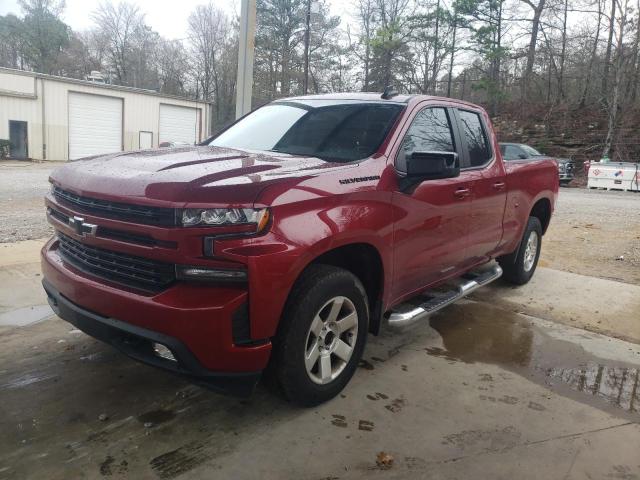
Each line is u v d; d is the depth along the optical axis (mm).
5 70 28188
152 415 3064
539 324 4852
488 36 34188
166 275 2662
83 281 2867
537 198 5754
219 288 2604
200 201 2521
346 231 2998
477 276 5020
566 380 3742
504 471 2688
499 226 5004
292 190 2766
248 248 2568
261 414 3121
